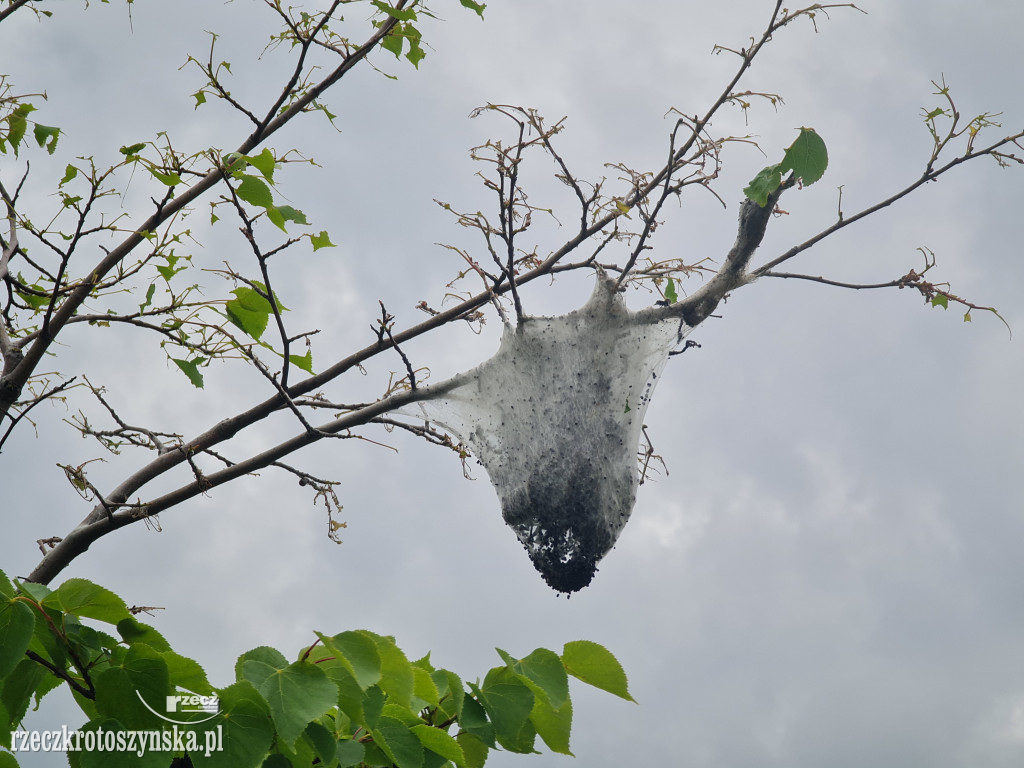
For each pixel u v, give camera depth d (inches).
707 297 265.6
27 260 216.8
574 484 252.1
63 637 109.0
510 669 118.9
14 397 209.3
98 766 102.3
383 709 112.6
